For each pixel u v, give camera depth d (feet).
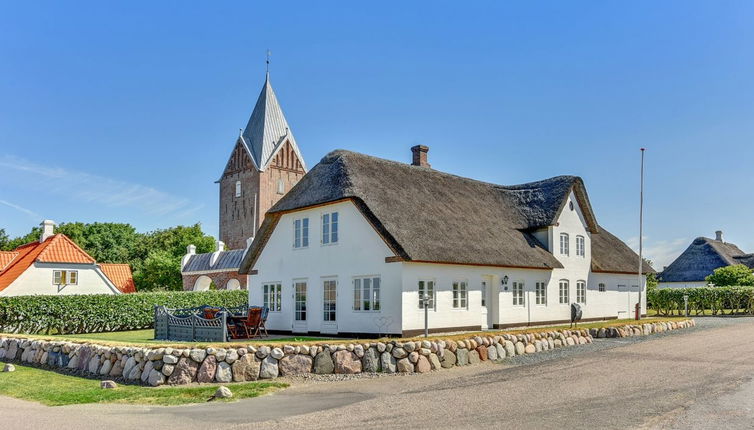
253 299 94.12
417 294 73.51
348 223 79.30
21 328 94.79
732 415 33.96
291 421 34.63
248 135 281.13
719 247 230.68
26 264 137.59
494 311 87.25
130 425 33.86
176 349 48.88
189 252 206.69
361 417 35.40
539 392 41.86
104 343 55.57
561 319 100.22
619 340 75.15
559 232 101.81
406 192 84.07
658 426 31.76
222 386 44.29
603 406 36.88
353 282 77.71
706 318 122.31
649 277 170.50
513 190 110.63
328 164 86.74
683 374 48.01
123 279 178.40
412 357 53.21
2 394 45.68
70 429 32.89
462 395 41.68
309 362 51.26
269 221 90.22
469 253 79.15
